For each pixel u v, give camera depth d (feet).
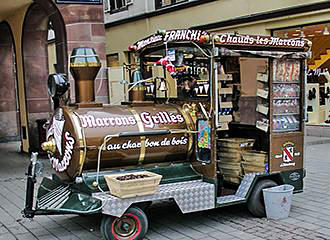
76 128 14.78
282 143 17.35
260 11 34.04
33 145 36.35
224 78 17.79
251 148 18.16
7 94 45.06
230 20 36.17
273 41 16.66
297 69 17.60
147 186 14.29
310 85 38.70
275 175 17.44
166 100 18.93
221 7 37.29
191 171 16.69
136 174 15.02
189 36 15.83
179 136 16.47
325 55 38.22
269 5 33.35
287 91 17.43
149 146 15.90
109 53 52.75
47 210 14.23
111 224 14.20
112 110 15.99
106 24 52.11
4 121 45.21
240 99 18.43
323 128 37.68
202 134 16.34
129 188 13.94
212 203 15.83
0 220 17.71
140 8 46.57
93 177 15.07
